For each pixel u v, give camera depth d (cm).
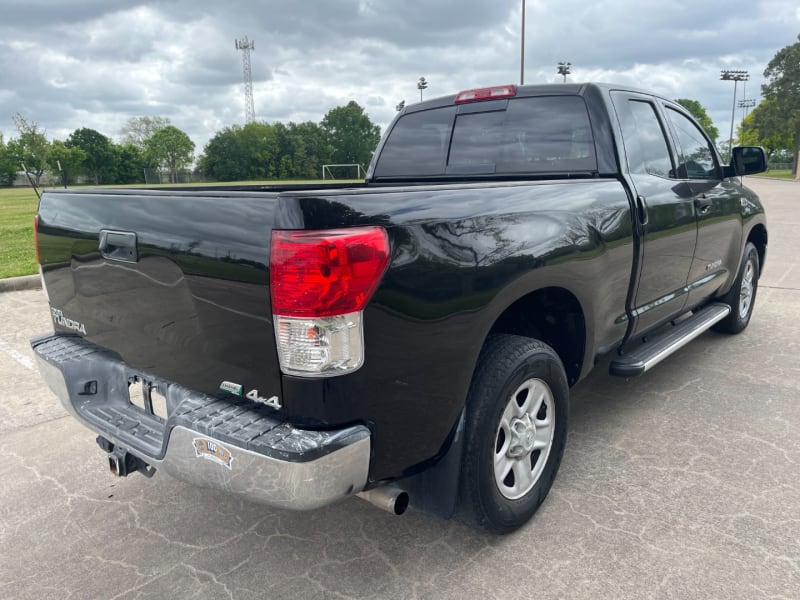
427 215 212
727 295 518
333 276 183
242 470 196
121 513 301
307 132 11344
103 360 267
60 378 270
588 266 287
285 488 189
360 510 298
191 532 284
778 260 949
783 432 363
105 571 258
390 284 197
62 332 295
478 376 248
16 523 294
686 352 513
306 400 190
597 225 295
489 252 232
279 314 186
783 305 666
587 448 348
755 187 3972
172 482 329
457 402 231
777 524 273
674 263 380
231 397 214
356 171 11512
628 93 366
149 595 242
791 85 7506
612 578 242
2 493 320
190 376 226
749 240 548
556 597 233
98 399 269
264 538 278
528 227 253
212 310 207
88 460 354
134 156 11250
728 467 324
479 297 228
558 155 354
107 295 251
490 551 262
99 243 246
